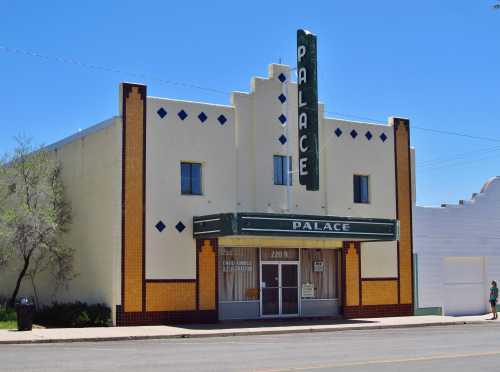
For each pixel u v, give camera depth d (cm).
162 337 2280
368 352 1800
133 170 2647
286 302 2977
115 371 1398
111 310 2592
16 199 3017
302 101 2892
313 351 1827
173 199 2719
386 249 3216
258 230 2591
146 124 2686
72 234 2967
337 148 3123
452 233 3422
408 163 3322
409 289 3259
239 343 2088
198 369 1432
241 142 2892
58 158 3131
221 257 2841
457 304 3406
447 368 1467
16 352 1805
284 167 2983
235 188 2852
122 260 2602
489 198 3562
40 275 3153
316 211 3031
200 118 2803
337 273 3114
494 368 1472
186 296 2711
